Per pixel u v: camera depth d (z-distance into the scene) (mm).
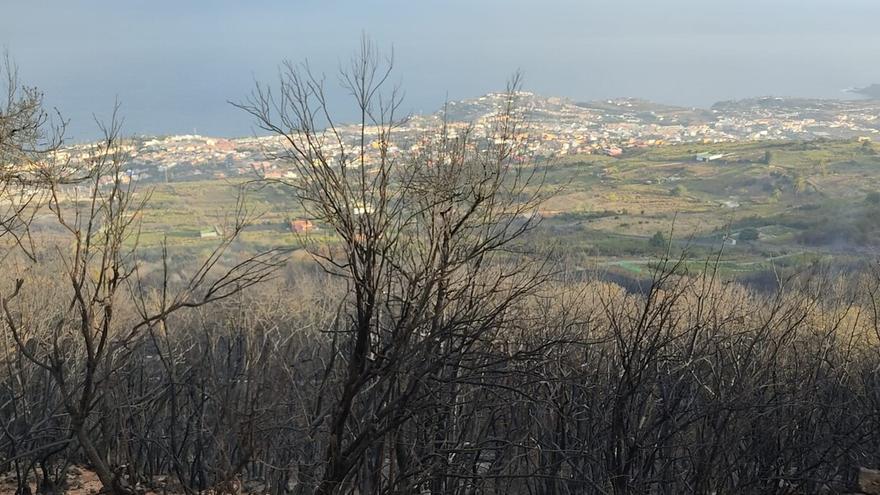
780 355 8336
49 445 6730
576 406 8133
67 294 8312
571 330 8422
